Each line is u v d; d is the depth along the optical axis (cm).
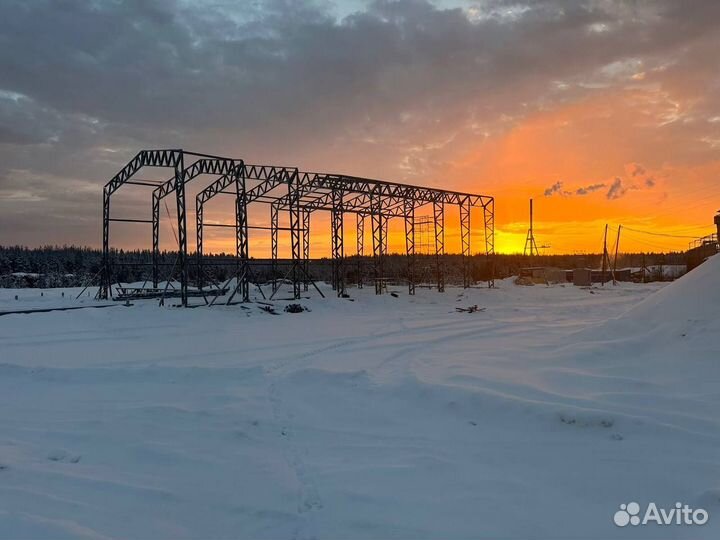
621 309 2853
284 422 805
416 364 1204
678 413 727
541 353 1246
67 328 1906
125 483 554
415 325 2158
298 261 3203
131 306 2455
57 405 909
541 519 472
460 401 844
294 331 1962
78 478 562
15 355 1376
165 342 1658
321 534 447
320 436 737
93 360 1309
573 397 823
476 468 598
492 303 3381
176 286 3822
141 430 755
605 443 658
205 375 1112
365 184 3631
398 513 486
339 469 602
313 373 1092
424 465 609
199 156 2645
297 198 3191
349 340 1705
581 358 1101
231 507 500
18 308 2359
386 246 4131
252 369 1155
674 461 587
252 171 3020
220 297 3045
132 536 436
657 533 443
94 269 7681
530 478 566
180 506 501
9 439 708
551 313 2670
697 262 3991
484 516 479
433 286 4731
